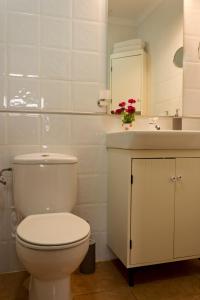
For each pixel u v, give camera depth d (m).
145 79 1.85
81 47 1.71
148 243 1.46
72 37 1.68
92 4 1.72
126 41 1.81
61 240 1.02
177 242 1.52
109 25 1.77
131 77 1.82
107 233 1.79
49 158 1.41
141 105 1.84
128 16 1.81
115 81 1.78
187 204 1.53
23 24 1.59
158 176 1.46
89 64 1.73
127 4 1.82
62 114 1.68
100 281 1.53
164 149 1.46
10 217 1.61
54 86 1.66
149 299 1.36
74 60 1.69
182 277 1.58
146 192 1.45
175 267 1.70
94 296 1.38
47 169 1.40
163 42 1.90
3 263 1.60
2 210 1.59
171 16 1.92
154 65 1.88
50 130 1.66
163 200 1.48
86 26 1.71
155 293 1.41
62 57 1.67
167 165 1.48
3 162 1.59
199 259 1.81
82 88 1.72
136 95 1.83
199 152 1.54
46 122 1.66
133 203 1.43
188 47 1.96
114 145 1.62
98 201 1.78
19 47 1.59
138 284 1.50
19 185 1.41
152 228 1.47
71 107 1.70
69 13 1.67
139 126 1.84
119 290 1.43
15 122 1.60
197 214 1.55
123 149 1.50
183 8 1.95
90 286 1.47
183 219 1.53
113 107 1.78
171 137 1.43
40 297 1.12
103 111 1.76
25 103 1.62
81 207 1.75
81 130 1.72
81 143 1.73
